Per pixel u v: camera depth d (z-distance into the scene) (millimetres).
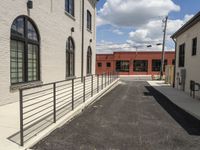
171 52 47594
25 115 8258
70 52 18375
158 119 9250
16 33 10641
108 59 50094
